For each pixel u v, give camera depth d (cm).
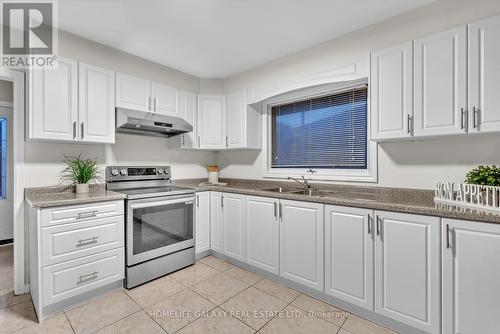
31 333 164
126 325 173
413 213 157
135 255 226
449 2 184
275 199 232
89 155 255
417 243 156
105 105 237
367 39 223
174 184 330
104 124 236
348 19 214
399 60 182
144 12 202
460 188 163
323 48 252
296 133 300
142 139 300
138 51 271
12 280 236
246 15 207
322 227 200
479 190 151
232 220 274
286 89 272
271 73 297
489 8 170
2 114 326
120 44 255
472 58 154
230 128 322
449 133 162
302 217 212
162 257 248
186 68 318
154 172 300
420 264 155
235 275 251
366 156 243
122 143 282
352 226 184
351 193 240
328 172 266
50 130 204
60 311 187
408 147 207
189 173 349
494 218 129
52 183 230
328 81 243
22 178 215
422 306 155
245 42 253
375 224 173
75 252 193
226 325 174
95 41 249
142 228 232
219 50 270
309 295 213
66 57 227
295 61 274
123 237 221
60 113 209
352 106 254
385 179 219
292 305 199
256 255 249
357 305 182
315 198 202
